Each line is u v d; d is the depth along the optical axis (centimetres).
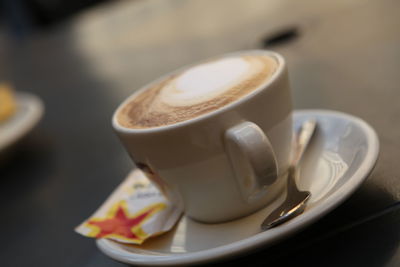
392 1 69
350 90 49
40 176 58
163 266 34
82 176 54
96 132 65
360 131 38
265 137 34
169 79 42
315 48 63
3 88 84
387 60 52
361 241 34
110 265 40
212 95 37
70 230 46
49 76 109
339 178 36
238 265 35
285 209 35
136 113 38
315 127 41
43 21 207
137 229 38
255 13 93
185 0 135
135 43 108
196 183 36
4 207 54
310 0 88
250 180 35
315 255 34
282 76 36
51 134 72
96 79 92
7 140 63
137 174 44
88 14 181
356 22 66
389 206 35
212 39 86
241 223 37
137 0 168
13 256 46
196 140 35
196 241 37
